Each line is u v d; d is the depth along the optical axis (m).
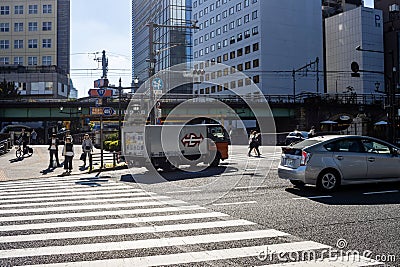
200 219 7.79
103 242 6.29
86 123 49.47
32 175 17.69
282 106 51.81
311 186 11.63
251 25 70.06
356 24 75.75
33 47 75.81
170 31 53.72
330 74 80.81
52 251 5.86
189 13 79.31
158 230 6.98
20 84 71.06
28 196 11.42
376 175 10.62
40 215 8.53
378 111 54.00
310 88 71.62
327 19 82.19
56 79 71.56
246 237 6.39
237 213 8.24
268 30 68.50
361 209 8.29
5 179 16.45
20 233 6.96
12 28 76.00
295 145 11.03
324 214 7.88
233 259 5.35
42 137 61.97
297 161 10.48
